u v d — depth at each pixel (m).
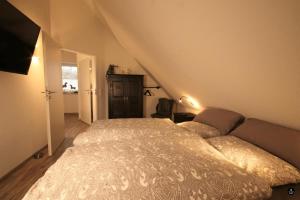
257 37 0.96
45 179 0.92
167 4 1.30
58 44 3.08
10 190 1.82
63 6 3.44
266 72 1.16
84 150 1.27
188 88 2.80
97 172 0.95
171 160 1.08
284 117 1.47
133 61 4.89
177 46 1.81
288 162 1.23
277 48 0.93
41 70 2.82
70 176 0.92
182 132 1.86
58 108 3.07
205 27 1.21
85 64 4.67
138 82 4.51
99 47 4.59
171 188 0.84
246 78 1.41
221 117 2.16
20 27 1.93
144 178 0.90
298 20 0.73
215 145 1.52
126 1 1.84
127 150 1.26
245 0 0.83
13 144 2.17
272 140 1.40
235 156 1.29
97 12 4.13
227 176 0.94
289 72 1.01
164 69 2.96
